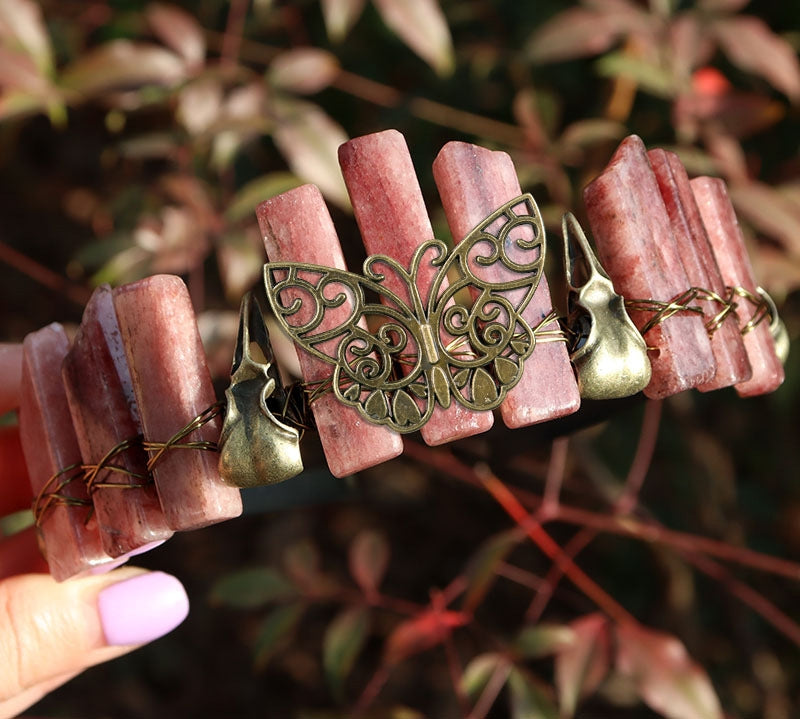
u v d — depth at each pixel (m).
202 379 0.14
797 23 0.26
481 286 0.14
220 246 0.22
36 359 0.17
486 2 0.28
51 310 0.41
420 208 0.14
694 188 0.17
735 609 0.35
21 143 0.42
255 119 0.21
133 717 0.38
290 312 0.14
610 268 0.15
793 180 0.23
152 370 0.14
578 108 0.29
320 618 0.40
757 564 0.25
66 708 0.38
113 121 0.24
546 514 0.25
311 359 0.14
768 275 0.22
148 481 0.15
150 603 0.19
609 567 0.37
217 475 0.14
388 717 0.22
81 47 0.28
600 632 0.21
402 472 0.40
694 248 0.16
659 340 0.15
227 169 0.24
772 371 0.17
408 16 0.20
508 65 0.28
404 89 0.30
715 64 0.27
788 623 0.26
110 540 0.15
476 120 0.27
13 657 0.18
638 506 0.27
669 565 0.34
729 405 0.34
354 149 0.14
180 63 0.22
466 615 0.23
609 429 0.32
